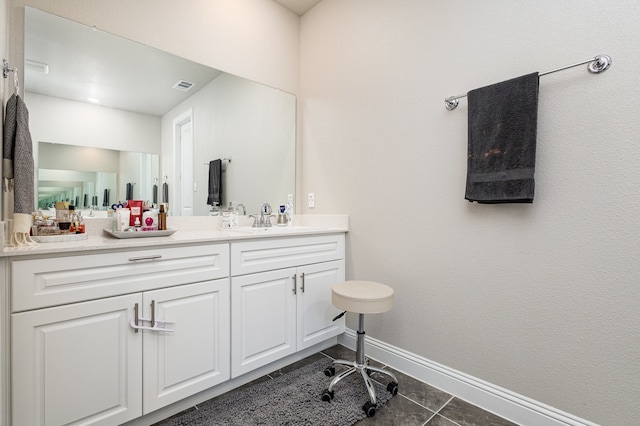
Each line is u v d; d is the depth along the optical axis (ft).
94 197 5.28
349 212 7.11
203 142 6.63
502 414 4.70
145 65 5.84
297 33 8.36
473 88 5.08
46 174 4.83
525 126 4.30
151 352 4.28
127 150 5.66
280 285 5.84
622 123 3.76
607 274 3.87
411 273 5.94
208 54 6.64
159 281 4.36
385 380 5.66
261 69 7.59
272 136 7.82
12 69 3.99
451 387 5.30
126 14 5.58
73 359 3.70
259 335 5.51
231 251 5.14
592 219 3.97
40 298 3.49
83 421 3.77
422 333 5.77
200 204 6.61
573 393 4.12
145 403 4.21
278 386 5.40
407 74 6.00
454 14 5.32
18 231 3.81
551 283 4.31
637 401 3.67
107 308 3.93
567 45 4.17
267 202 7.76
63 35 4.99
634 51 3.69
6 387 3.32
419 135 5.81
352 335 7.02
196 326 4.71
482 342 4.99
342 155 7.27
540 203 4.39
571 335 4.14
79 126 5.15
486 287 4.94
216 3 6.77
